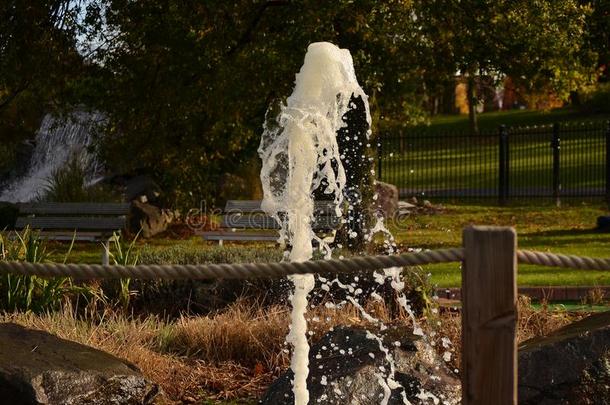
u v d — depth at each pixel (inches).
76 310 398.3
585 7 749.3
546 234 833.5
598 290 446.0
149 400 276.1
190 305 435.2
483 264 149.4
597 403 240.2
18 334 277.7
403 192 1178.0
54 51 705.6
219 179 989.8
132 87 717.3
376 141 577.6
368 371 263.9
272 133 691.4
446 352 309.9
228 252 488.4
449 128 2020.2
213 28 677.9
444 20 692.7
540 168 1395.2
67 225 687.7
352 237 475.5
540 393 241.3
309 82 268.2
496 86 854.5
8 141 868.6
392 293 398.6
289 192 273.7
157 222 856.3
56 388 254.4
